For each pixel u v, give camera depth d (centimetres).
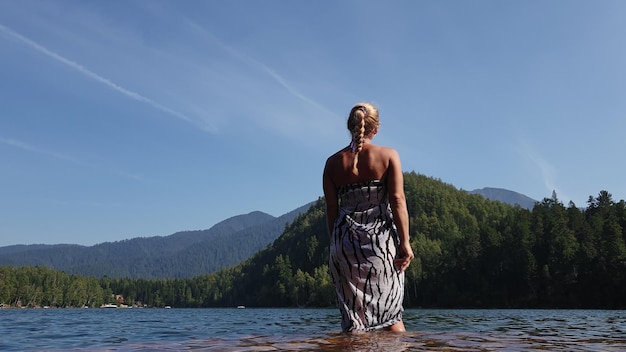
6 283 14100
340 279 395
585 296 6444
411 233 12794
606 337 432
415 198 15000
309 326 1102
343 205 405
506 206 15588
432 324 1196
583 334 519
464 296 7750
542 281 6944
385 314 387
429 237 12656
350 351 266
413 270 8538
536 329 767
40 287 15000
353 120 402
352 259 388
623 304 6044
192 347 311
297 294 12150
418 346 290
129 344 371
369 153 398
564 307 6556
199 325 1488
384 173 396
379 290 385
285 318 2106
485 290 7556
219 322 1773
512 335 406
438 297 8125
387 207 400
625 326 890
